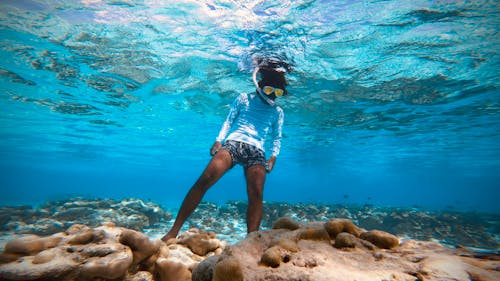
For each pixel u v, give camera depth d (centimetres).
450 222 1334
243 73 1187
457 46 930
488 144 2411
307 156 3550
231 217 1403
